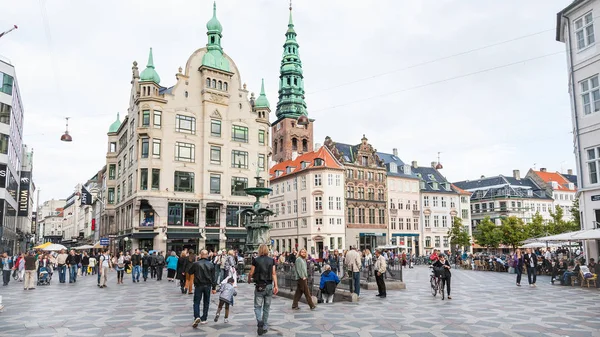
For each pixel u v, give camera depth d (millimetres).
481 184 96438
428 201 78625
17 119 52281
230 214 49719
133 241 44219
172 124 46875
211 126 49344
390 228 72125
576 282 22844
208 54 50156
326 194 64375
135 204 44500
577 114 26547
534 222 61312
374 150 73375
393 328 10898
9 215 49312
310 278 16422
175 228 45469
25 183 65625
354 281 16703
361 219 68688
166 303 15852
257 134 53312
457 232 68188
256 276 10242
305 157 70500
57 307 15047
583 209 26141
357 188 68938
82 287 22922
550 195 93688
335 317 12508
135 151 46125
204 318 11516
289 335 10086
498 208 89125
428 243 76812
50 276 26734
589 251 26344
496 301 16109
